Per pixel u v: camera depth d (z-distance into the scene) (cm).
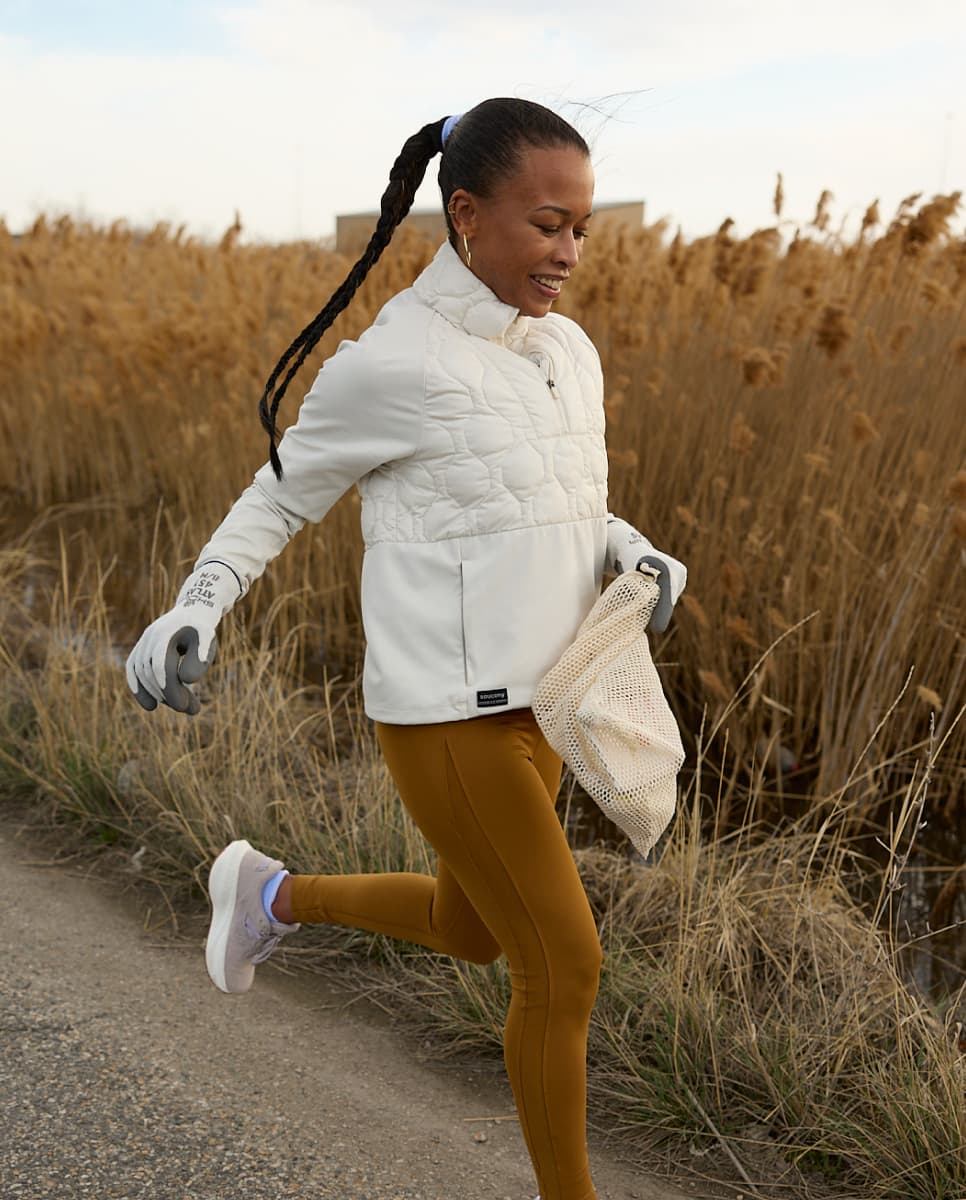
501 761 184
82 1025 268
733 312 581
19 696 459
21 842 375
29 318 812
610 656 186
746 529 490
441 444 182
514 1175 230
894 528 468
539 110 181
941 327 548
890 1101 239
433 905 217
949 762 420
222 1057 262
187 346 725
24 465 836
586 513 195
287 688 489
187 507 669
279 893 231
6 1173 215
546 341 194
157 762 386
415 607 185
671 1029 263
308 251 1152
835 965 289
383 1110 249
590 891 331
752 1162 240
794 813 411
